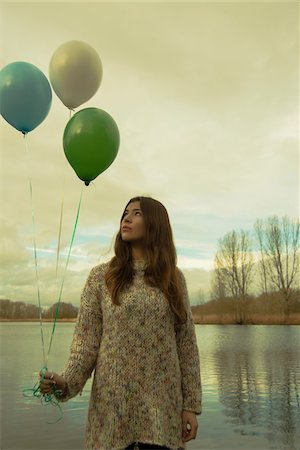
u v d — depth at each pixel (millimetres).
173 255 1524
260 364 9023
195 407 1357
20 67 2615
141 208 1544
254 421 4465
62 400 1327
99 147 2213
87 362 1352
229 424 4363
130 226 1509
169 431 1262
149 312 1353
